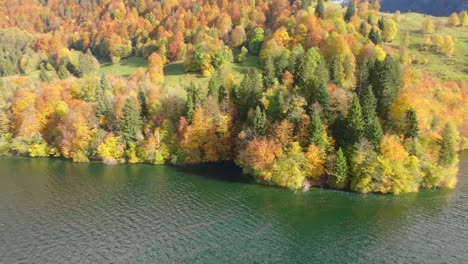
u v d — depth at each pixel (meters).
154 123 115.94
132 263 62.62
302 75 113.94
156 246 67.44
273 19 182.12
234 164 109.56
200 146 110.62
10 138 124.62
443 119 113.94
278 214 78.56
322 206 81.81
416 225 73.50
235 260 63.31
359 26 169.38
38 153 120.00
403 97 95.94
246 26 183.88
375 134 87.31
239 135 101.31
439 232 70.94
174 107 117.62
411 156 87.81
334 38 136.75
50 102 125.06
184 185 94.38
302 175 90.69
